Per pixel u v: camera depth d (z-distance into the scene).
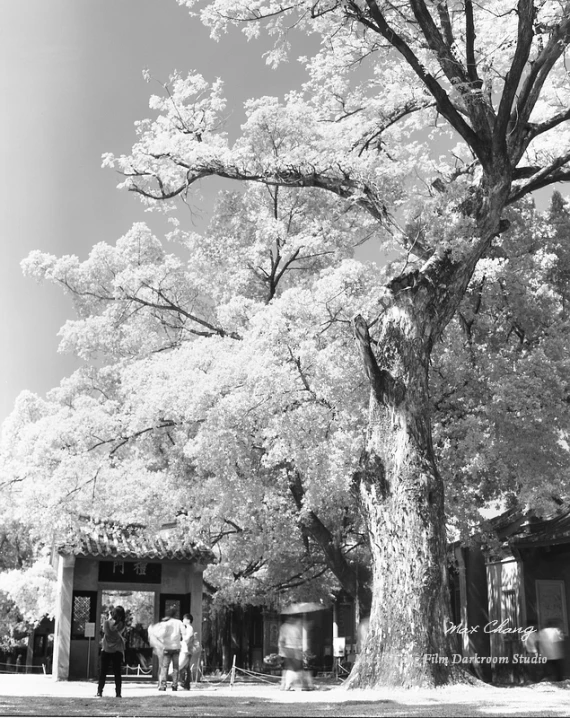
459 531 21.67
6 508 26.03
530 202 21.31
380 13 14.49
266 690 16.88
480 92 14.58
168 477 19.70
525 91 15.59
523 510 22.53
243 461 18.06
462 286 16.17
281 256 24.31
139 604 34.22
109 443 19.81
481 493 20.80
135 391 19.70
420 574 13.88
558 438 18.44
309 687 15.41
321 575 26.91
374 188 18.30
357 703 11.08
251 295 25.34
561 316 20.52
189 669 17.61
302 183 18.98
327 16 15.85
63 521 19.98
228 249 25.27
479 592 24.92
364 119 18.78
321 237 23.30
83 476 19.56
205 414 17.16
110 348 24.36
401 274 16.06
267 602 27.20
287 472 19.03
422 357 15.48
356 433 17.52
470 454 17.73
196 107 19.98
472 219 15.58
